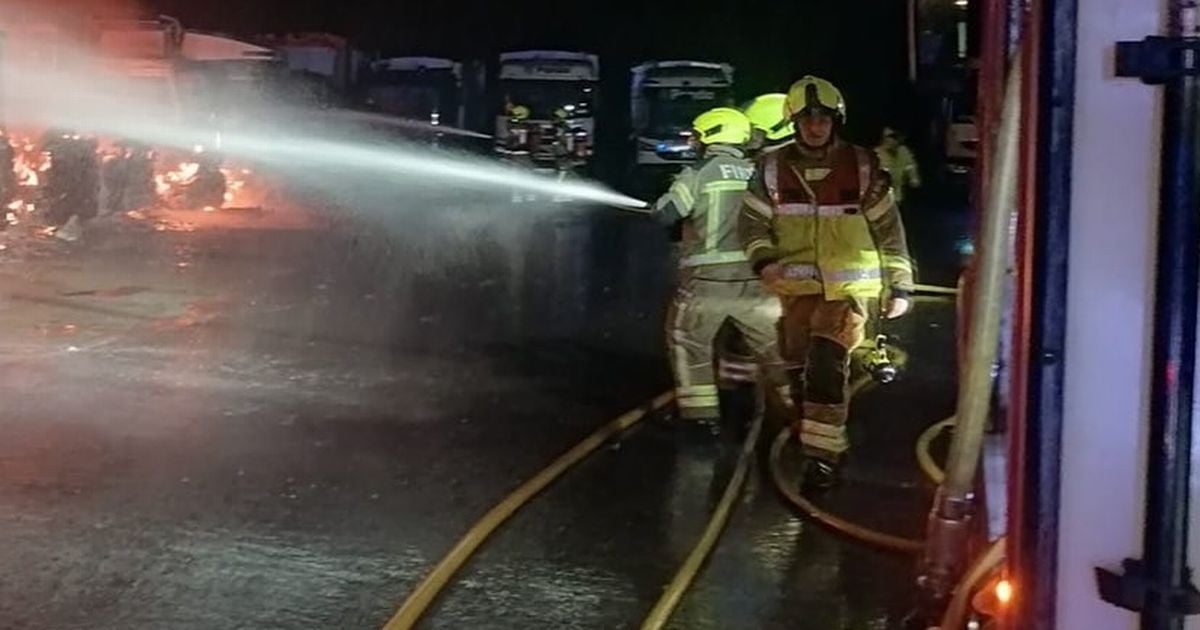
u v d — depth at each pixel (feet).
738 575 18.63
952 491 14.24
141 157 70.08
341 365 32.42
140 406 27.37
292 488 22.00
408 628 16.14
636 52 146.51
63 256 52.11
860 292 22.09
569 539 19.98
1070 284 7.36
